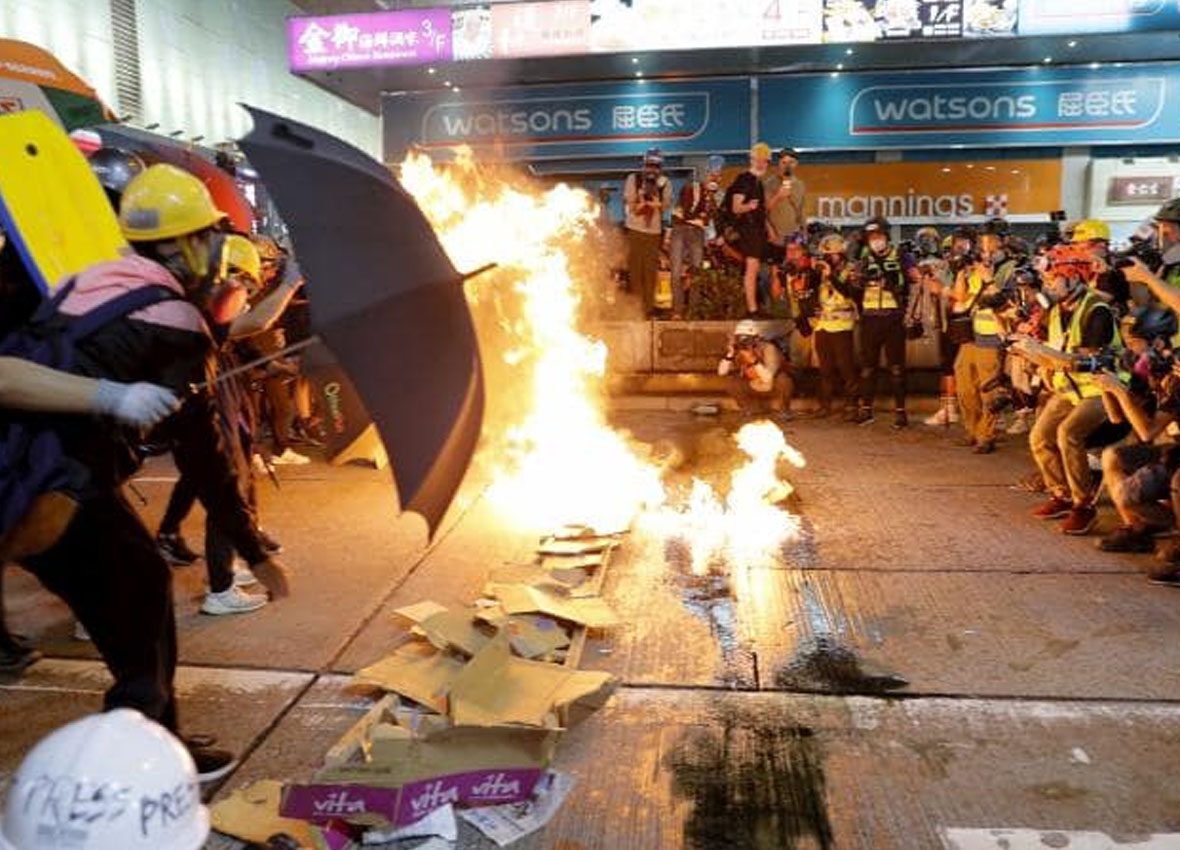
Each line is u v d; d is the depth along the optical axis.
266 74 22.72
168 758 1.72
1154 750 3.59
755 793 3.33
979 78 17.52
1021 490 7.53
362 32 15.73
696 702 4.00
